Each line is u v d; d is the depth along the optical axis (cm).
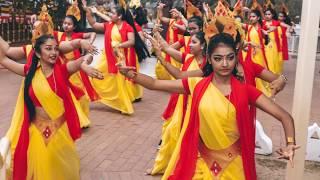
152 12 1973
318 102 1112
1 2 1582
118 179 566
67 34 766
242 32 392
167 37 1052
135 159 640
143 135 763
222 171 356
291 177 441
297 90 430
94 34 782
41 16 498
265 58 1119
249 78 446
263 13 1258
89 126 802
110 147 691
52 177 465
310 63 423
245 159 352
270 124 862
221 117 344
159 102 1046
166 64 429
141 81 367
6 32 1576
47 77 457
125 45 910
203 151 360
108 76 909
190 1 608
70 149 480
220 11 421
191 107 355
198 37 498
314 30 419
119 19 924
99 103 996
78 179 501
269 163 635
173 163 383
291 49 2166
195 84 360
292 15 2511
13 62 468
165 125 610
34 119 460
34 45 454
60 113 464
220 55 343
